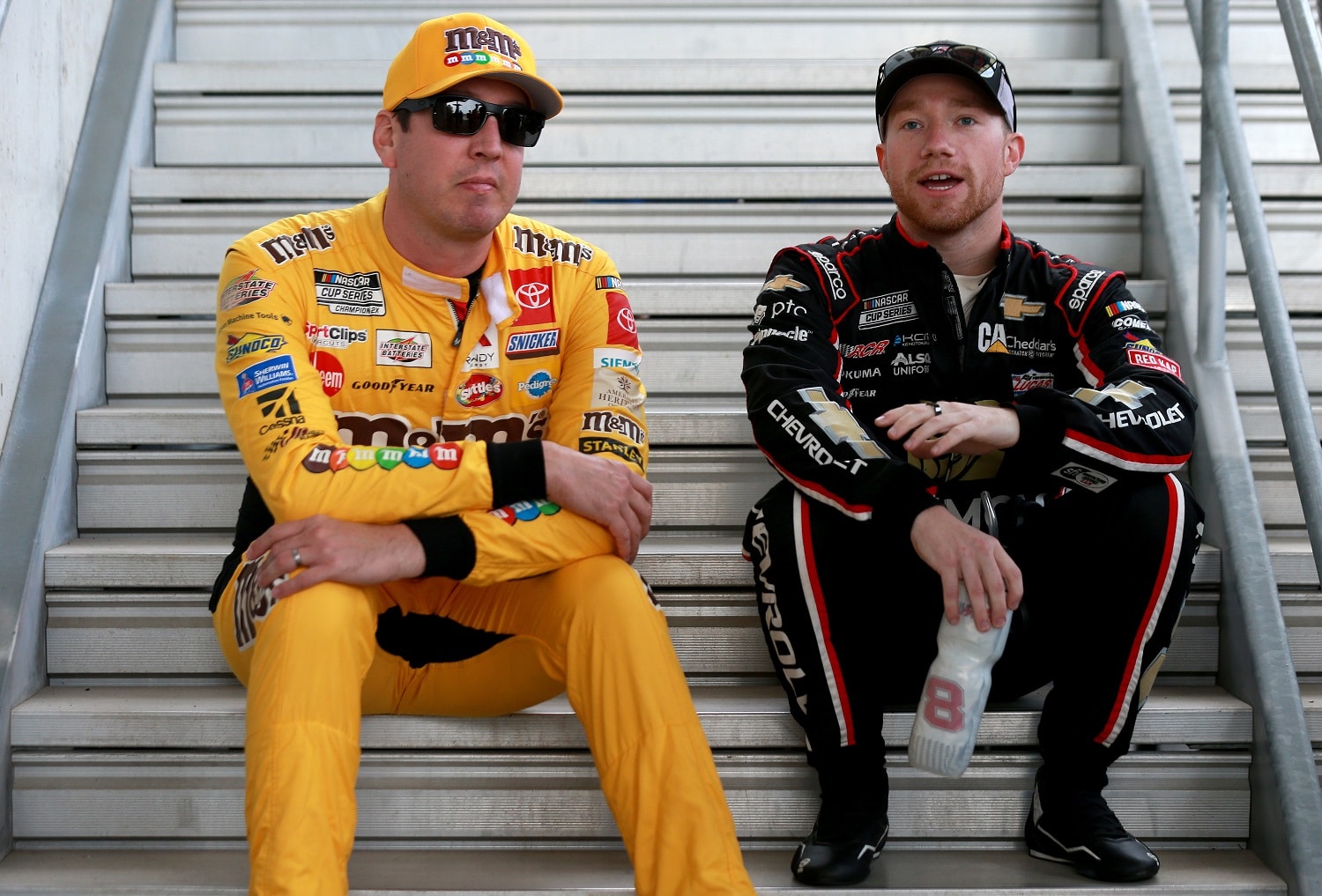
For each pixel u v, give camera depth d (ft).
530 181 8.14
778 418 5.50
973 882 5.34
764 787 5.80
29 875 5.42
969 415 5.28
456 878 5.37
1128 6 8.74
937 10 9.09
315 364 5.48
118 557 6.28
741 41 9.08
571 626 4.97
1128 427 5.29
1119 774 5.85
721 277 8.13
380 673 5.51
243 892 5.25
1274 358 5.74
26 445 6.55
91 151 7.84
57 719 5.76
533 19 9.06
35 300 7.05
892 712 5.80
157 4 8.71
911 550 5.46
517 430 5.74
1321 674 6.42
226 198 7.99
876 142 8.55
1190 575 5.44
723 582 6.37
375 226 5.56
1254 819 5.78
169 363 7.43
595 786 5.74
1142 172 8.10
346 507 4.93
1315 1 8.27
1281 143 8.50
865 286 6.12
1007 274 6.08
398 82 5.32
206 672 6.33
